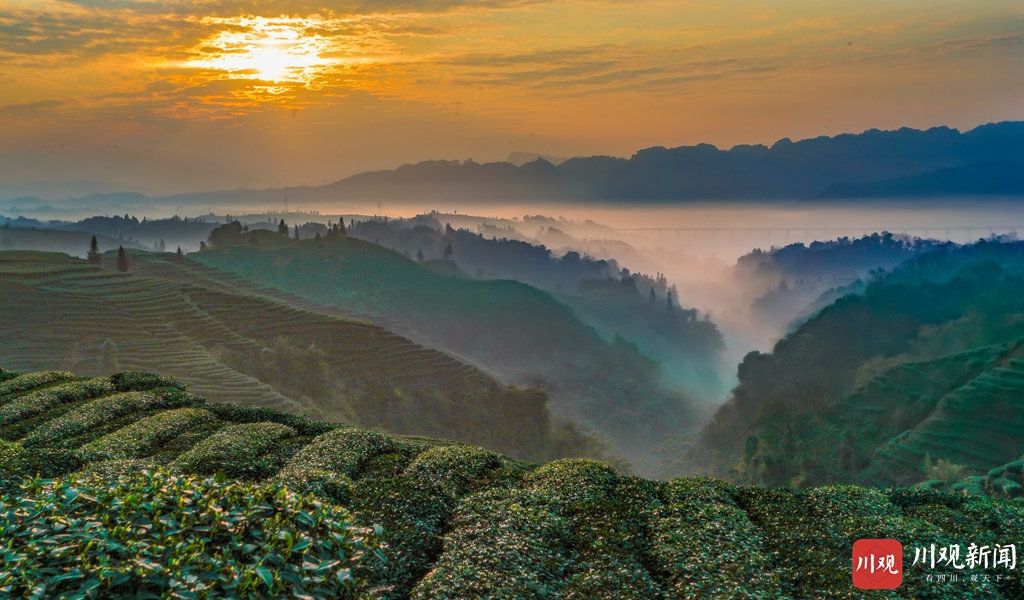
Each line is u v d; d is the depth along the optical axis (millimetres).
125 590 11828
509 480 26891
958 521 23922
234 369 171375
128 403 36500
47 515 13516
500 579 18641
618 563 20156
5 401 38438
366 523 22375
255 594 12500
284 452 30188
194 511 14266
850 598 18656
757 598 18281
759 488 26422
